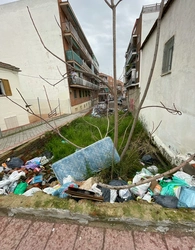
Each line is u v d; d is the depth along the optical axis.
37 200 1.34
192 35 2.45
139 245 0.98
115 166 2.48
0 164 3.11
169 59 3.68
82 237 1.06
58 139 4.91
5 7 10.83
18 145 3.86
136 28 12.21
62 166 2.20
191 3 2.46
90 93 23.59
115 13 1.93
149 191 1.74
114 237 1.05
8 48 11.77
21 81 12.25
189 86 2.58
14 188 2.35
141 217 1.10
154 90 4.98
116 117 2.48
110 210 1.18
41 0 10.36
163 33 3.95
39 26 10.97
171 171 1.16
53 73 11.91
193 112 2.47
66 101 12.36
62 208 1.21
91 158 2.43
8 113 6.59
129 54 16.89
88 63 22.66
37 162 3.33
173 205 1.33
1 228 1.17
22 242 1.05
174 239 1.02
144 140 4.66
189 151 2.63
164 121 3.98
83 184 1.92
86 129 5.89
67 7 10.81
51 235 1.09
